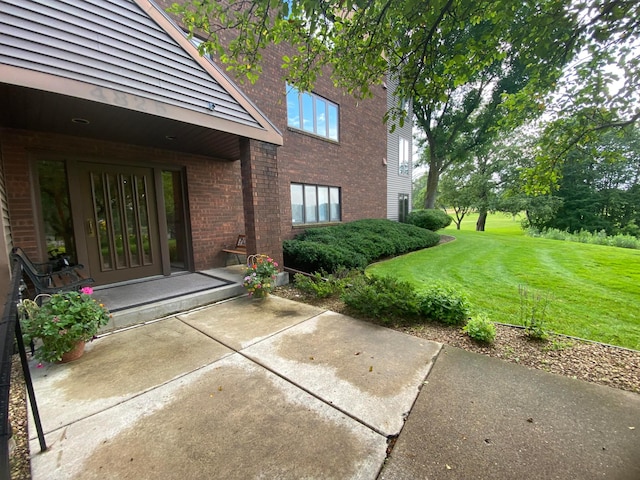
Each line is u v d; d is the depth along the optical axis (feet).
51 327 7.84
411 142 49.83
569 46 8.37
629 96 10.06
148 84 10.96
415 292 12.73
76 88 9.18
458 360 8.52
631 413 6.16
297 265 19.97
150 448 5.33
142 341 9.82
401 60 8.55
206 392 7.01
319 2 7.27
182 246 18.71
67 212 13.96
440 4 6.93
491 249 32.53
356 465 4.92
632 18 7.58
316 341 9.82
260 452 5.22
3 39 8.05
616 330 10.69
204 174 18.88
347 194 33.60
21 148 12.34
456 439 5.49
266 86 23.03
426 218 47.16
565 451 5.18
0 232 8.11
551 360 8.48
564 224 77.97
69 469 4.89
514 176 71.51
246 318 12.00
